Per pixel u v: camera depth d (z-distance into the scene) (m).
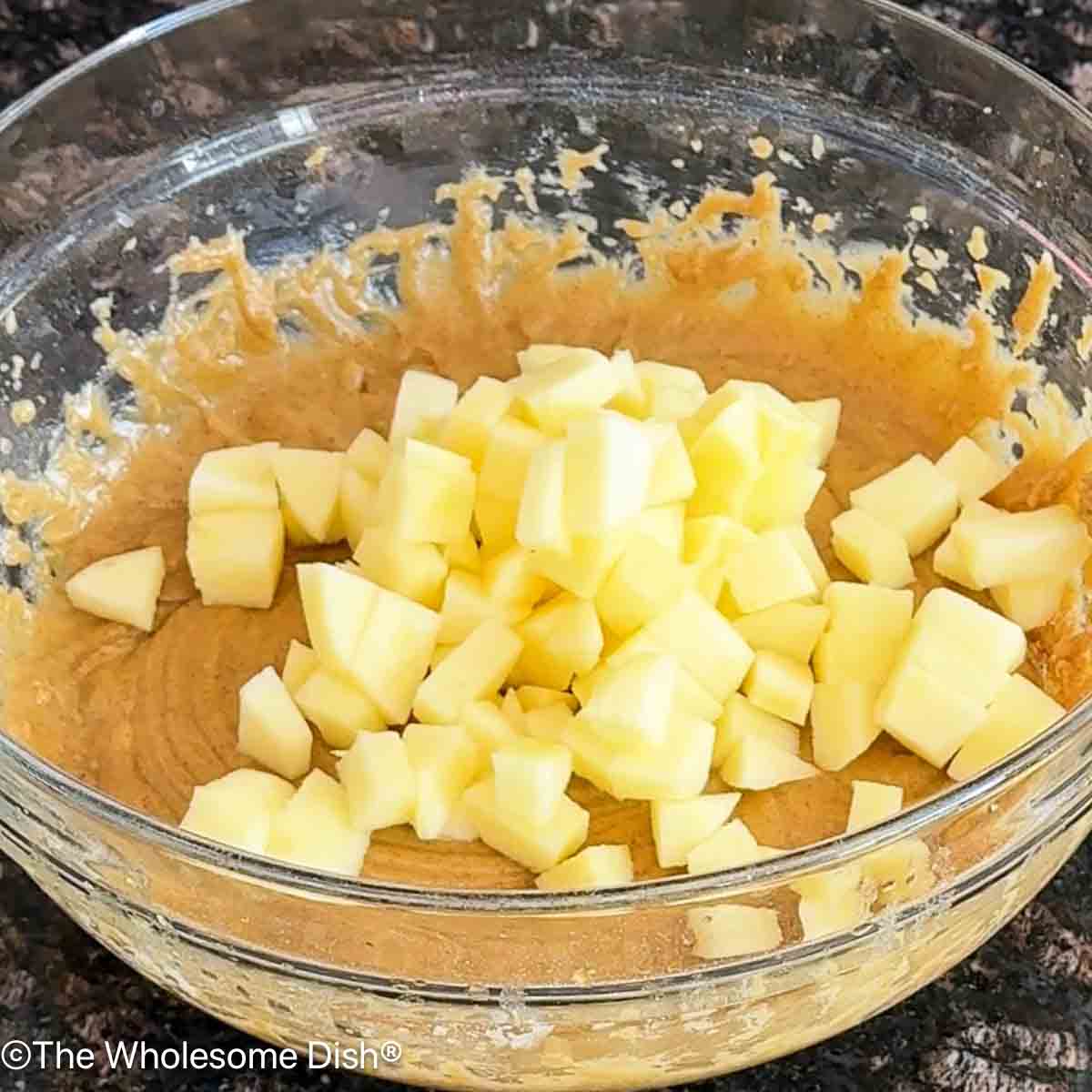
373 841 0.37
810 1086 0.36
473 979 0.32
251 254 0.44
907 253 0.43
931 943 0.33
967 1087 0.36
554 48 0.43
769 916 0.31
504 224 0.45
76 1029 0.37
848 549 0.41
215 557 0.40
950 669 0.37
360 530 0.41
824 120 0.43
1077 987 0.37
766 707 0.38
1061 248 0.41
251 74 0.42
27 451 0.42
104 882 0.33
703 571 0.39
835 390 0.44
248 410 0.44
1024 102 0.40
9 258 0.41
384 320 0.45
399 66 0.43
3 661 0.40
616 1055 0.33
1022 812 0.32
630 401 0.41
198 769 0.39
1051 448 0.42
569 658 0.38
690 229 0.45
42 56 0.48
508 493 0.39
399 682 0.38
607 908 0.30
